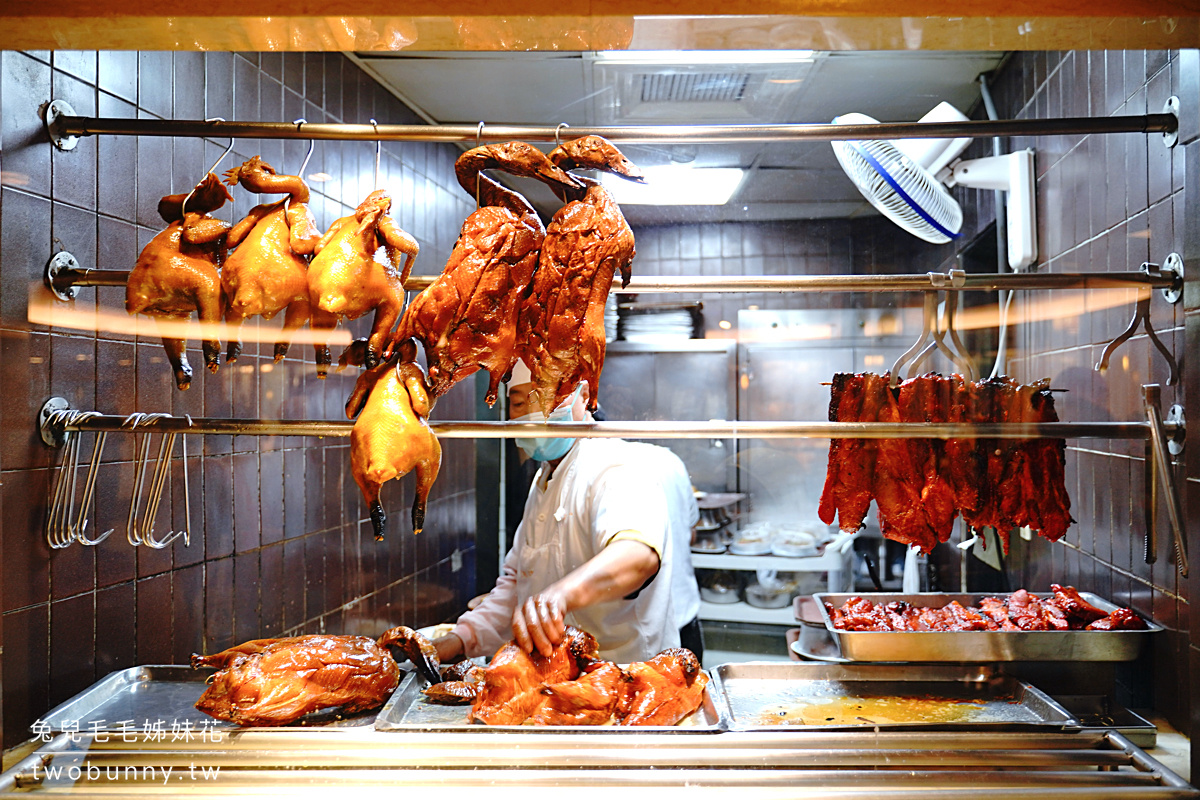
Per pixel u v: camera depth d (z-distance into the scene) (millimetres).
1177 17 1330
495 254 1562
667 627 2350
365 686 1681
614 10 1334
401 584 2943
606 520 2150
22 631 1652
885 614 2035
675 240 2877
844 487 1948
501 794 1349
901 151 2285
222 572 2186
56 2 1334
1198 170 1473
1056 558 2406
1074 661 1812
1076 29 1375
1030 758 1445
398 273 1656
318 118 2562
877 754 1460
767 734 1515
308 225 1643
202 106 2146
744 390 2787
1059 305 2312
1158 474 1701
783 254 2840
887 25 1354
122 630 1893
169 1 1332
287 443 2436
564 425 1668
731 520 2904
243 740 1513
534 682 1722
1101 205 2076
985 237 2812
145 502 1959
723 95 2291
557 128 1670
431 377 1552
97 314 1837
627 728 1536
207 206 1702
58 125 1707
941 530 1930
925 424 1736
